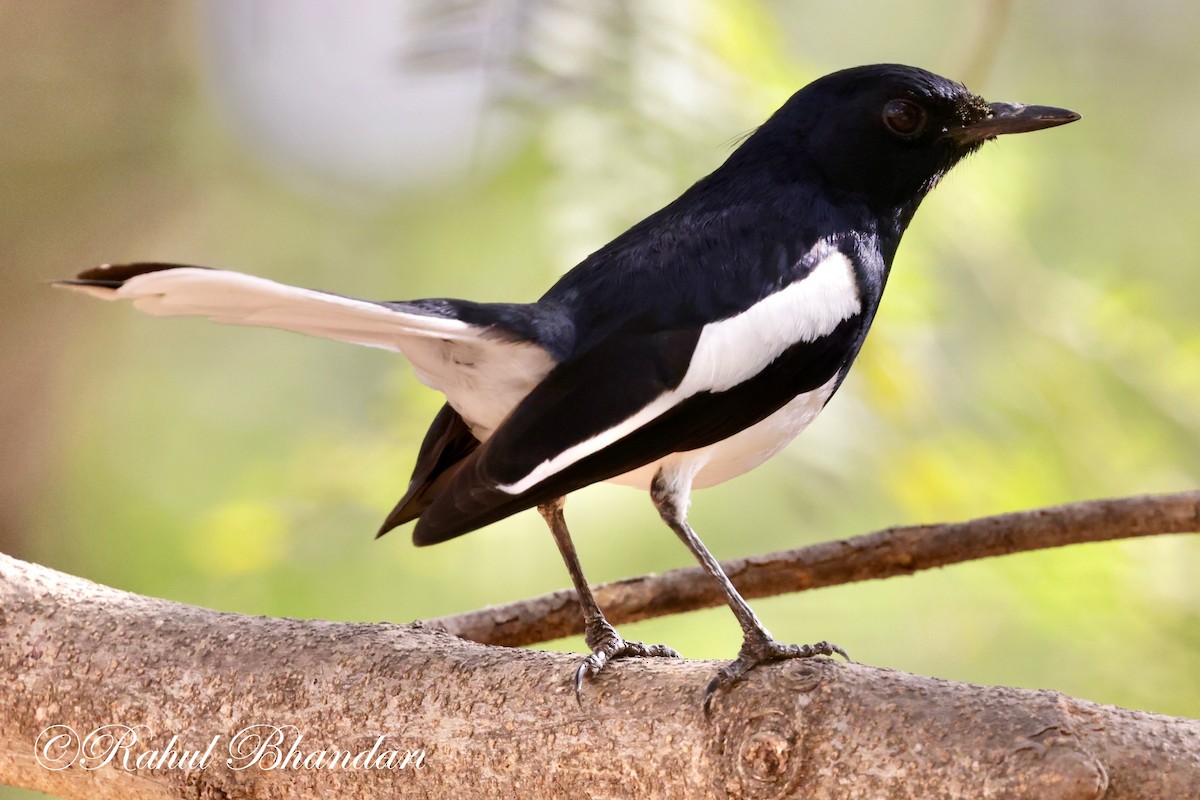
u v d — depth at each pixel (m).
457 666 6.12
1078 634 10.17
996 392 11.20
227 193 17.33
